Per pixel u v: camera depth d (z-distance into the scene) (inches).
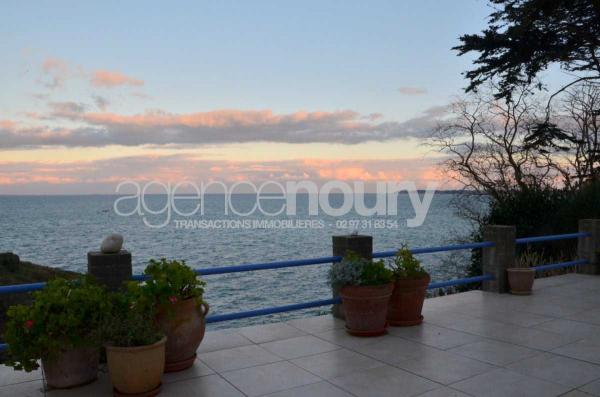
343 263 224.2
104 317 159.2
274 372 177.8
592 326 233.6
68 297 158.6
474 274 553.6
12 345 154.8
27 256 1376.7
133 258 1173.1
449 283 297.0
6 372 179.8
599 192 497.7
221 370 180.1
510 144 684.1
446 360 188.1
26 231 2400.3
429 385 164.4
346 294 218.4
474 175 696.4
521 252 542.3
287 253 1199.6
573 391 158.9
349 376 173.3
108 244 189.5
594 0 465.1
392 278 223.8
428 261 840.9
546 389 160.4
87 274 175.0
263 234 1841.8
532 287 320.8
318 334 223.3
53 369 161.9
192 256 1184.8
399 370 178.2
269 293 700.7
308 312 594.9
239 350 202.1
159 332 163.9
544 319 246.2
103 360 183.0
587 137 696.4
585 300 289.0
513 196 607.5
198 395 158.7
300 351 200.4
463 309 267.7
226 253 1235.9
